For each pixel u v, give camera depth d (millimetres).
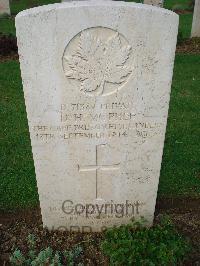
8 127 1288
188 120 1345
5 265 797
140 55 678
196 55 2014
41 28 647
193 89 1603
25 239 858
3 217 931
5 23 2717
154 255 768
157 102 729
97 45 669
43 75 691
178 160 1123
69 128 750
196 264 792
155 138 772
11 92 1543
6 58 1928
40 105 722
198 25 2279
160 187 1021
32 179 1041
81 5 634
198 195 999
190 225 900
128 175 818
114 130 757
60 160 790
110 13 640
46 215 869
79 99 719
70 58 678
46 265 773
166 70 696
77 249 821
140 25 650
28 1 3512
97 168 805
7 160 1117
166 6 3445
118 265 753
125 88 710
